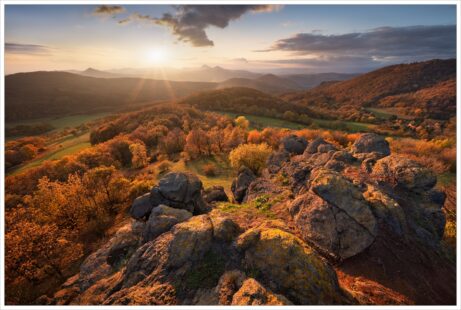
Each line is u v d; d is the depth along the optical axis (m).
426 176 16.59
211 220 13.89
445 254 14.05
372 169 19.16
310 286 9.58
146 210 21.06
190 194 21.31
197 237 12.39
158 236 14.70
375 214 14.16
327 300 9.36
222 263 11.42
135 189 36.12
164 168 59.12
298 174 20.92
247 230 13.61
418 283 11.43
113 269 15.95
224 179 48.75
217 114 137.75
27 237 20.42
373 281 11.21
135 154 64.38
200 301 10.05
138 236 18.23
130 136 87.38
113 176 37.50
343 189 14.30
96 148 70.50
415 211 15.55
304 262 10.21
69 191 31.08
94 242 26.41
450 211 28.12
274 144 67.62
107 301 10.82
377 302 9.96
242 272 10.75
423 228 14.70
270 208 18.89
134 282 11.87
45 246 20.64
